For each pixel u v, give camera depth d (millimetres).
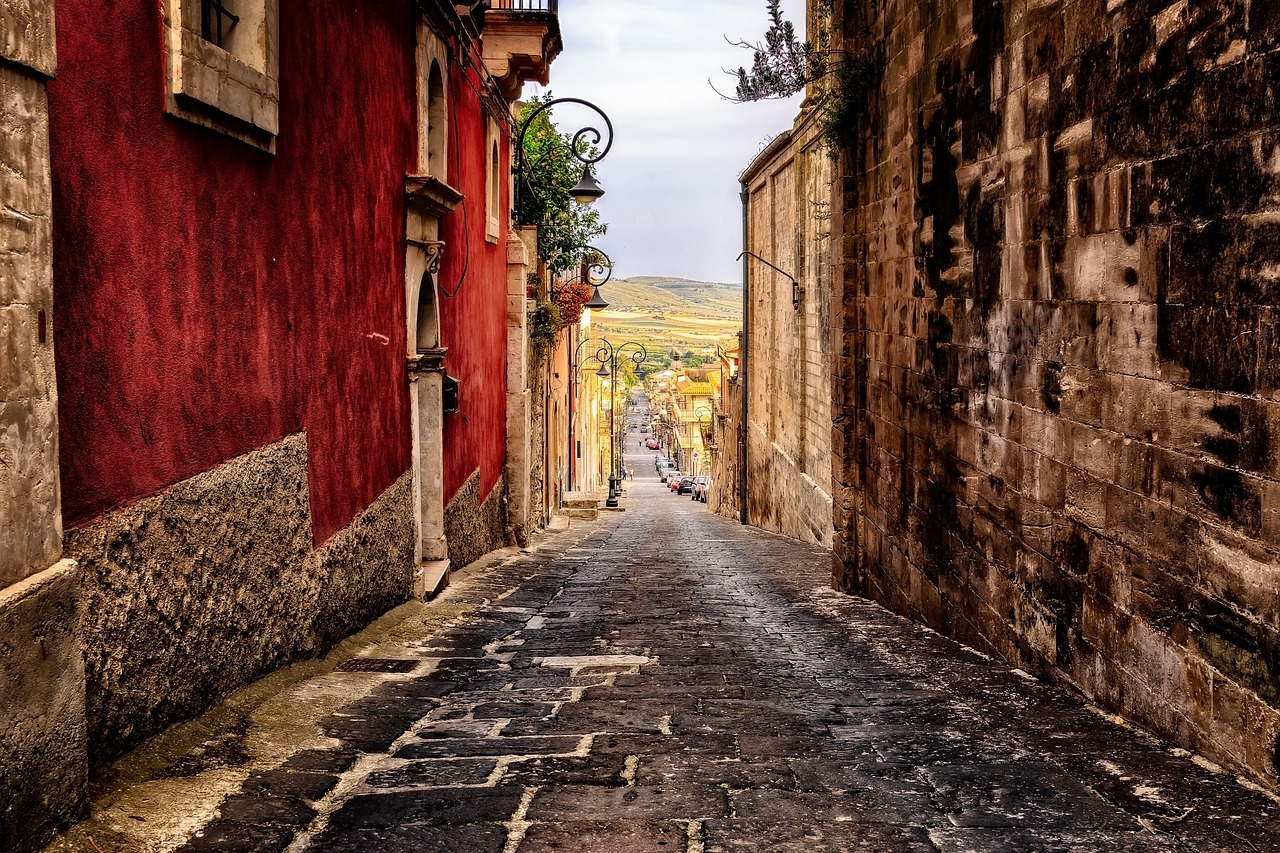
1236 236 4324
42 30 3410
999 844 3414
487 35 14859
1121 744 4793
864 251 11430
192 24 4855
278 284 6039
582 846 3398
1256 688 4164
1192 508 4676
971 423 7867
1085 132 5797
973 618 7859
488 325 14852
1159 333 4969
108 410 4102
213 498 5055
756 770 4285
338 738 4832
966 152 7941
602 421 66438
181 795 3854
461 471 12570
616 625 9070
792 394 22125
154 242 4500
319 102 6820
